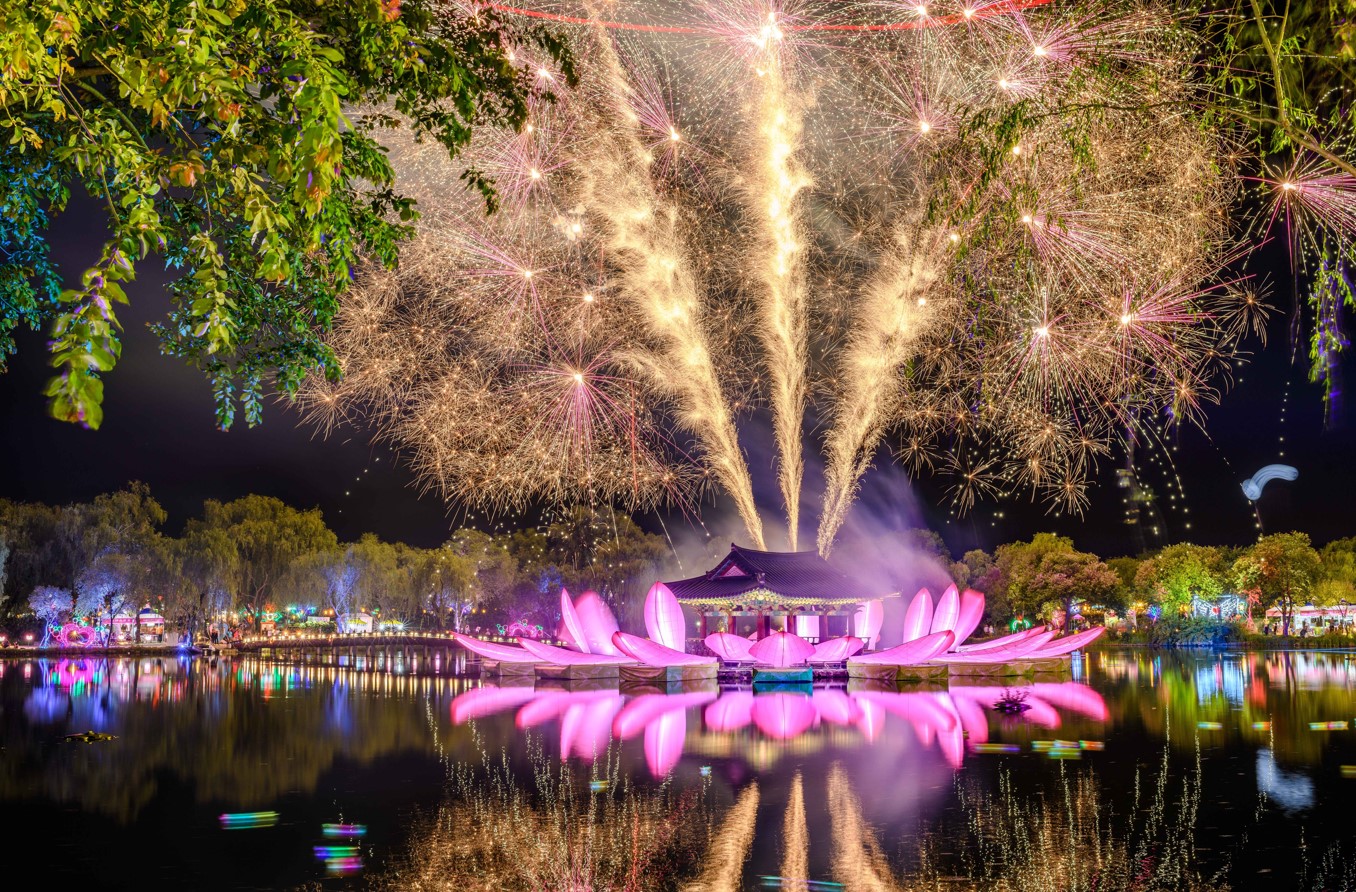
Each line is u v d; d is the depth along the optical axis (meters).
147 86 4.82
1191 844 10.30
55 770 15.41
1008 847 10.22
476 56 7.69
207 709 25.56
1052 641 37.34
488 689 32.38
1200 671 38.88
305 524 91.19
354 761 16.19
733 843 10.46
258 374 9.06
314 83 4.58
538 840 10.65
